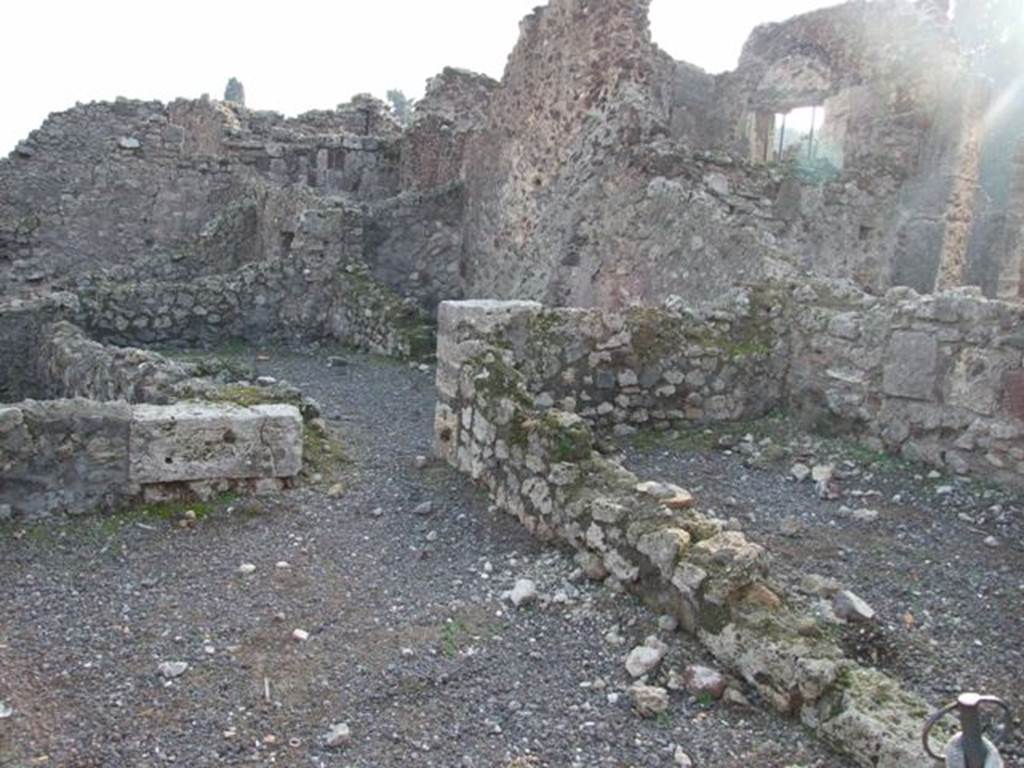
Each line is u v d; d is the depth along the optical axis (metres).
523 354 7.32
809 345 7.91
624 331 7.72
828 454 7.14
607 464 5.31
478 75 19.25
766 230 10.02
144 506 5.66
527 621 4.46
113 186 18.70
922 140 13.84
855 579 4.93
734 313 8.16
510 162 13.52
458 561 5.25
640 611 4.40
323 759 3.32
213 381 7.61
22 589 4.61
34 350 11.52
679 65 17.25
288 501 5.97
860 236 13.09
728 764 3.34
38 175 18.36
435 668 3.98
